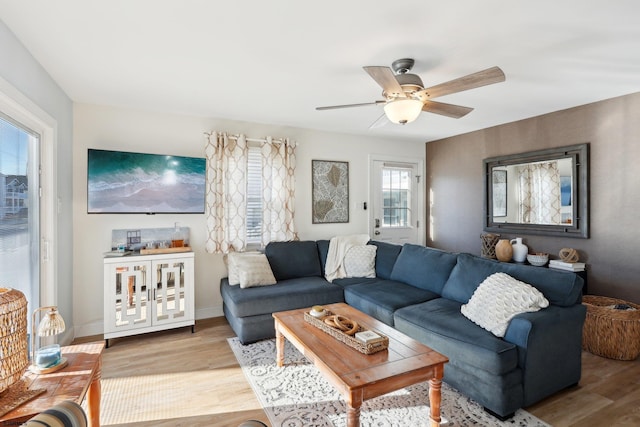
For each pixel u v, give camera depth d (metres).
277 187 4.09
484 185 4.44
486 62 2.43
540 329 2.02
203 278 3.79
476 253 4.62
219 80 2.76
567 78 2.75
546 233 3.76
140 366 2.63
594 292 3.36
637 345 2.67
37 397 1.23
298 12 1.81
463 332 2.18
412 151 5.32
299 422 1.94
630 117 3.09
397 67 2.42
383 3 1.73
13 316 1.21
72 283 3.21
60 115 2.88
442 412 2.02
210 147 3.70
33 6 1.74
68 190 3.10
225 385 2.35
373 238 4.99
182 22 1.91
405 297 3.04
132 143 3.48
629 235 3.10
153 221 3.55
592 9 1.78
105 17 1.85
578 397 2.18
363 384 1.54
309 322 2.39
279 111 3.63
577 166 3.46
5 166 2.00
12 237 2.09
